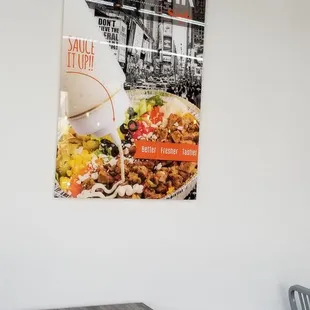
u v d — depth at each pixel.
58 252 1.91
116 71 2.01
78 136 1.94
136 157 2.05
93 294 1.98
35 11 1.87
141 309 1.91
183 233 2.16
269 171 2.38
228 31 2.28
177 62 2.14
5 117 1.83
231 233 2.28
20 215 1.85
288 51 2.45
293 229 2.45
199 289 2.20
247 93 2.33
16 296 1.84
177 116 2.14
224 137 2.26
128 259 2.04
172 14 2.13
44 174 1.88
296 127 2.47
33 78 1.87
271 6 2.40
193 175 2.18
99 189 1.98
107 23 1.99
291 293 2.26
